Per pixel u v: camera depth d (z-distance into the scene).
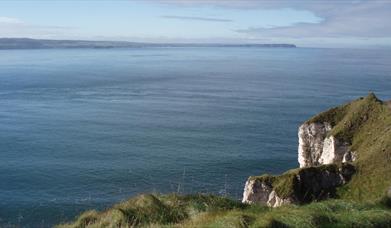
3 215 66.62
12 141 110.56
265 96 193.88
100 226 17.73
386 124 57.47
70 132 122.00
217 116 145.38
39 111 154.62
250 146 105.44
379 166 48.69
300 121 134.25
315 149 68.44
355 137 61.06
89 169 89.19
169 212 18.19
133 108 164.50
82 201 72.56
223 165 91.25
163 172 87.62
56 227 19.62
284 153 99.19
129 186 80.44
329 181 49.44
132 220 17.66
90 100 184.25
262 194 50.94
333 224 14.62
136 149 104.56
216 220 15.01
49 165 91.50
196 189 77.81
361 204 17.14
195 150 102.81
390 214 15.42
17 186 79.31
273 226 14.13
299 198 47.47
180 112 154.75
